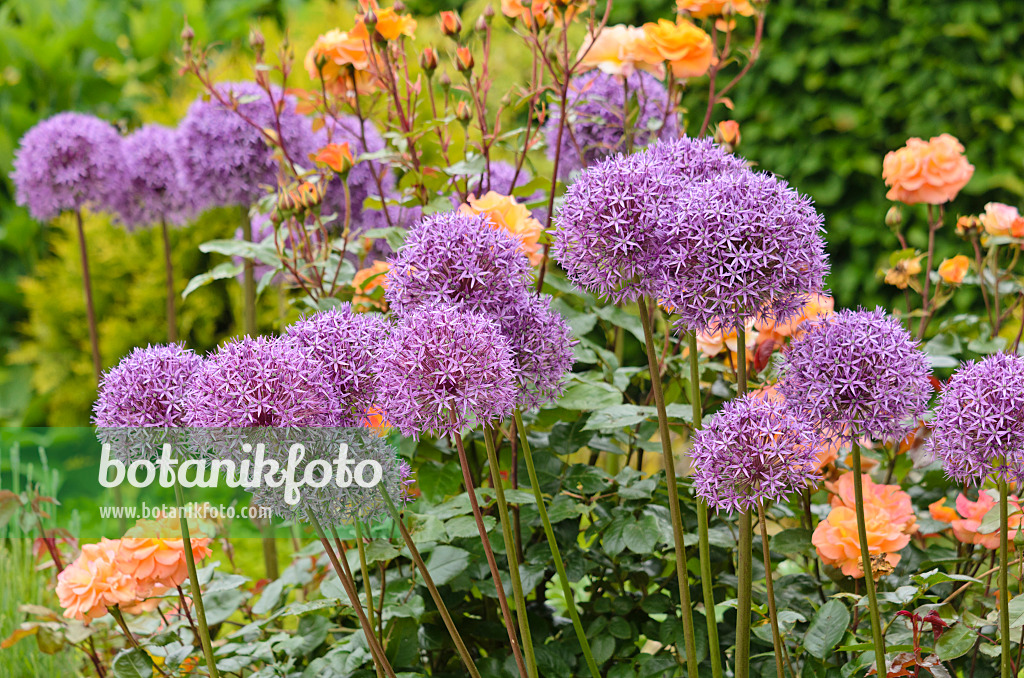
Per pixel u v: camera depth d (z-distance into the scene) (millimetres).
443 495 3203
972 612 3084
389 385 2850
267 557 3457
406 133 3279
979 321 3404
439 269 2898
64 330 6547
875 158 5547
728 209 2850
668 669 3098
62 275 6449
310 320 2922
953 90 5441
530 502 3098
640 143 3555
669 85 3344
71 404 6484
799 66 5828
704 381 3332
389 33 3254
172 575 3102
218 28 7988
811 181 5840
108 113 7453
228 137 3697
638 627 3209
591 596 3234
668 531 3125
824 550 3059
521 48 5602
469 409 2848
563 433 3205
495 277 2908
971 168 3326
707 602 2961
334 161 3266
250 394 2828
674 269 2871
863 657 3033
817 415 2887
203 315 6305
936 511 3127
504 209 3135
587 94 3506
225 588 3188
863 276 5715
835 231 5762
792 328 3123
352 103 3420
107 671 3279
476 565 3166
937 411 2912
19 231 7109
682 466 3234
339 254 3412
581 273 2918
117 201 4238
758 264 2848
